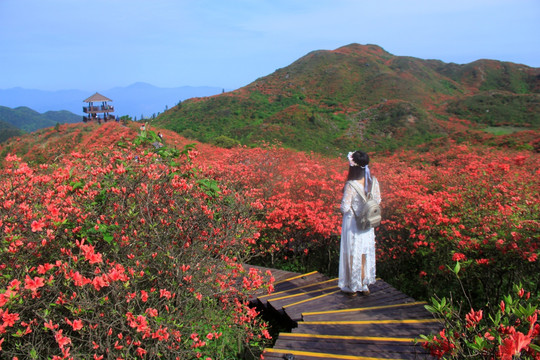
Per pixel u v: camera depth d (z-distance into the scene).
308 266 6.32
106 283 2.33
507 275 4.64
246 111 83.69
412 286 5.31
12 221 2.68
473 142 30.55
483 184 6.43
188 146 3.72
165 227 3.11
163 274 2.93
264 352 3.18
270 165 9.41
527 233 3.96
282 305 4.25
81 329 2.42
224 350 3.45
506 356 1.64
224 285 3.43
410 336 3.26
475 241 4.26
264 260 6.46
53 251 2.77
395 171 11.56
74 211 2.89
